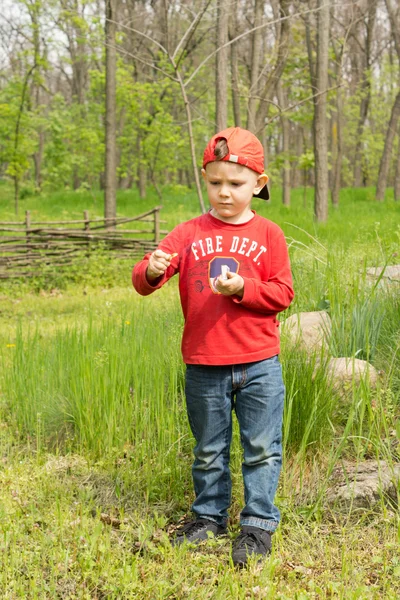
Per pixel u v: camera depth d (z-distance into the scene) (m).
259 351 2.71
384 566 2.54
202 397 2.78
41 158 35.41
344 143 38.28
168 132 23.19
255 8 14.55
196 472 2.88
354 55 31.44
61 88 45.53
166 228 16.67
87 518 2.96
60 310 8.38
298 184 46.66
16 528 2.84
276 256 2.73
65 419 4.04
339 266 5.14
